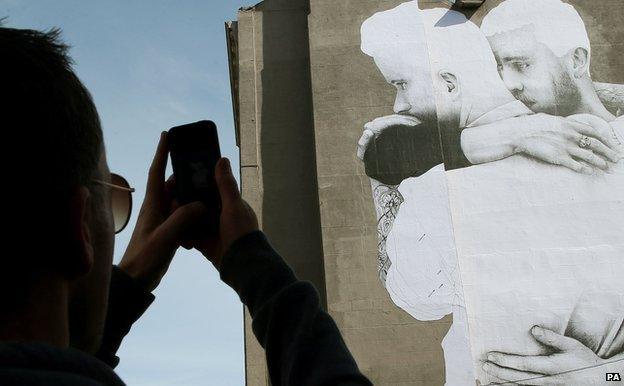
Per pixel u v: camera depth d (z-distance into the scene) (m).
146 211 1.50
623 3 22.20
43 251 0.82
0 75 0.81
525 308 18.38
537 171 20.03
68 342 0.85
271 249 1.33
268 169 20.50
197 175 1.45
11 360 0.71
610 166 20.11
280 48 22.17
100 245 0.93
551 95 20.97
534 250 19.08
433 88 20.81
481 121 20.61
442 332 17.80
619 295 18.52
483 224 19.44
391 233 18.94
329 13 21.70
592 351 17.81
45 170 0.81
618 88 21.11
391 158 19.86
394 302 18.14
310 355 1.09
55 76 0.85
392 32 21.52
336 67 20.94
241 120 21.11
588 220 19.45
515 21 21.83
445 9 21.98
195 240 1.42
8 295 0.78
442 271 18.48
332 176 19.56
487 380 17.58
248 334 18.33
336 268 18.50
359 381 1.03
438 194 19.41
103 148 0.98
